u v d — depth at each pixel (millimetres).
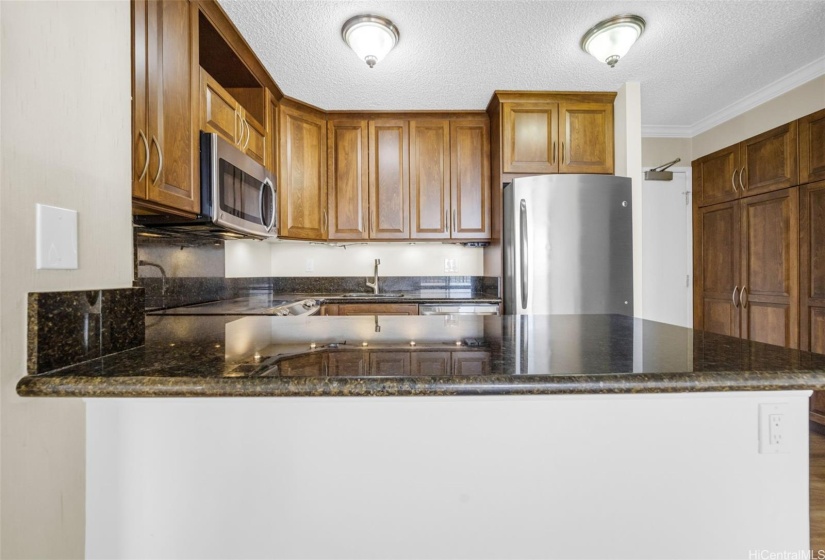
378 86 2496
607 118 2633
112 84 754
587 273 2381
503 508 704
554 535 704
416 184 2873
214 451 692
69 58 647
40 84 591
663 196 3338
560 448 704
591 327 1133
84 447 683
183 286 2088
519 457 703
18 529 564
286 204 2607
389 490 699
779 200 2566
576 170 2617
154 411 689
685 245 3326
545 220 2385
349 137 2865
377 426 699
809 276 2385
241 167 1861
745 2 1765
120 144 775
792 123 2469
